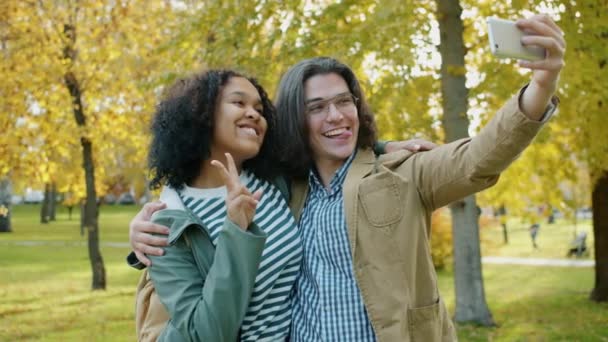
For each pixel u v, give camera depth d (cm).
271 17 734
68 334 784
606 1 639
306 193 236
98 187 1425
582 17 632
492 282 1223
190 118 216
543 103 181
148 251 203
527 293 1059
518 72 660
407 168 212
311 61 239
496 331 725
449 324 221
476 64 834
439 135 828
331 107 227
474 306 759
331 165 236
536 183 905
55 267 1562
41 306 1000
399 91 661
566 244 2033
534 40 170
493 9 741
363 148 234
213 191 222
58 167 1315
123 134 1202
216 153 223
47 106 1127
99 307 987
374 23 618
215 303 186
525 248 1952
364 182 211
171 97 224
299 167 238
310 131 233
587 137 768
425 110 749
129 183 3697
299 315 218
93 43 1110
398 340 197
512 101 187
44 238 2503
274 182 239
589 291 1046
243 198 195
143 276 229
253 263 192
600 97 631
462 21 762
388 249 204
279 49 700
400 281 202
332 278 212
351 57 642
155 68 1087
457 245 768
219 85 220
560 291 1063
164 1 1118
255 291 212
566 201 877
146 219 213
